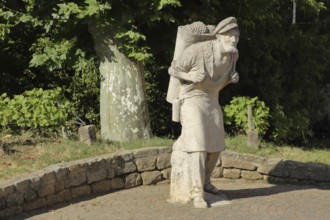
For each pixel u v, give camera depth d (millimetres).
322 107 18828
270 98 14758
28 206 7914
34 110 10469
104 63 11484
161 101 14508
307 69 16297
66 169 8586
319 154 12672
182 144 7871
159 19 10820
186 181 7910
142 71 11633
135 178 9727
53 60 11930
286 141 15133
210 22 12250
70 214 7711
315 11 15508
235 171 10469
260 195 8586
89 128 10086
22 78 15164
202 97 7746
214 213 7371
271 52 15984
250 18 13102
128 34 10781
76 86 14281
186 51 7594
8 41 14984
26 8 12953
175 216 7281
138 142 10625
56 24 11594
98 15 10539
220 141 7895
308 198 8445
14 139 9961
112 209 7875
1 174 8094
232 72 7891
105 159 9273
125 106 11320
